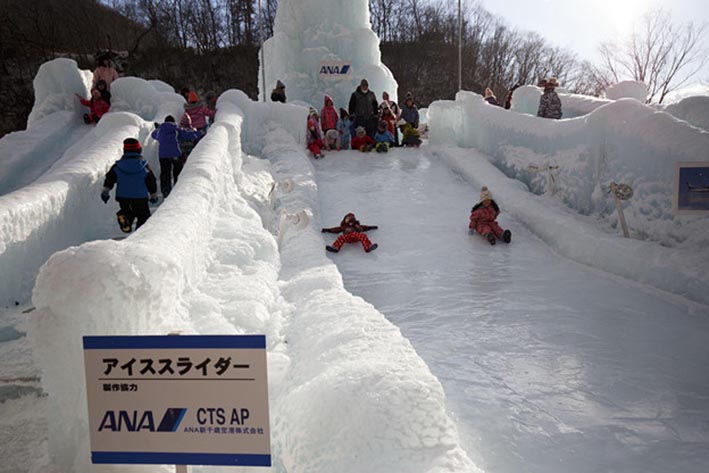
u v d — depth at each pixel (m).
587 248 7.32
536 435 3.58
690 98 8.09
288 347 4.33
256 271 5.70
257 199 8.64
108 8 49.47
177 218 4.72
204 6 47.34
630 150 7.61
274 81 18.28
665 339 5.06
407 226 8.98
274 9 48.81
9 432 3.38
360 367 3.07
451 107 13.98
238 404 2.28
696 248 6.41
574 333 5.24
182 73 44.62
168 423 2.31
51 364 2.83
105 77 13.68
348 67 17.64
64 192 6.45
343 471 2.58
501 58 52.69
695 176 6.12
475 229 8.56
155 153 10.70
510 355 4.80
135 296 2.92
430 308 5.99
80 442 2.87
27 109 39.47
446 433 2.71
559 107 11.43
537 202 9.23
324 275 5.94
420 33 51.53
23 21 42.50
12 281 5.25
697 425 3.69
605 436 3.57
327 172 12.14
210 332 4.00
